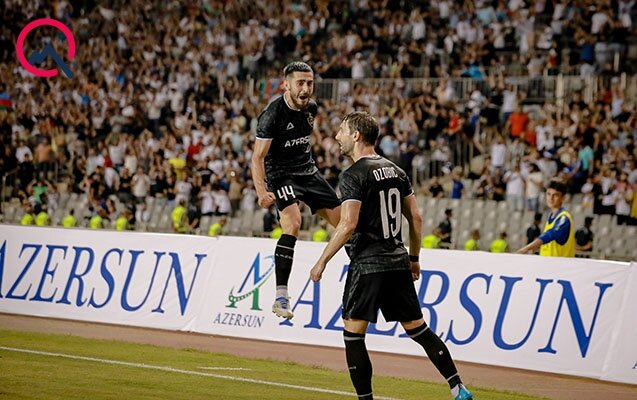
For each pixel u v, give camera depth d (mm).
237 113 66562
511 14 64875
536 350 26250
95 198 62219
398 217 18172
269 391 21250
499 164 55531
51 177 68375
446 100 60406
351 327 18016
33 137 71938
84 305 34938
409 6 68875
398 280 18078
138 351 27234
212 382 22156
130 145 65625
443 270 28500
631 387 24422
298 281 30812
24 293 36531
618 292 25422
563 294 26188
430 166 58906
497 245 40250
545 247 28266
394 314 18281
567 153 54031
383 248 17906
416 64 65438
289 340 30438
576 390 23500
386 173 18078
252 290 31578
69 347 27438
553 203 27578
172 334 32062
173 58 74188
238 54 71750
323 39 71000
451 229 50969
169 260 33688
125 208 60125
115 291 34406
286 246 21562
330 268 30219
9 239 37438
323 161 58281
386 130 59781
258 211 58531
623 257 50594
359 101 62781
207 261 32938
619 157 52844
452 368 18297
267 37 71500
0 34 80438
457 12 66750
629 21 61281
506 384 24047
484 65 63219
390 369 25922
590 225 47875
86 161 66750
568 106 57875
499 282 27359
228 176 59938
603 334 25359
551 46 62344
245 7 74375
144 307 33625
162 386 21188
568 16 63281
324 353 28469
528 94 61156
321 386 22344
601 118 55562
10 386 20188
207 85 70438
